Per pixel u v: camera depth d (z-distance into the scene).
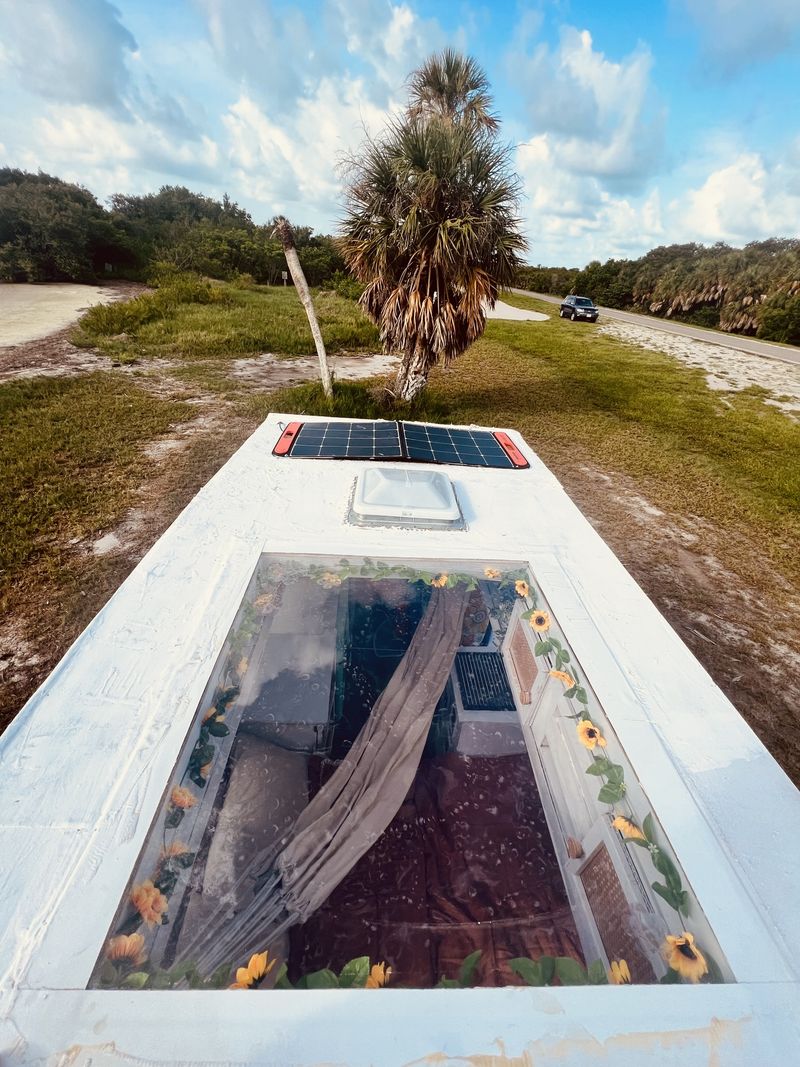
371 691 1.99
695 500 6.51
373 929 1.33
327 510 2.60
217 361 11.20
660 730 1.63
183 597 1.96
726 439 8.79
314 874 1.42
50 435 6.60
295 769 1.67
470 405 9.20
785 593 4.86
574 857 1.53
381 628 2.15
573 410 9.53
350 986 1.10
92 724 1.45
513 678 2.10
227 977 1.10
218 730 1.60
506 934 1.34
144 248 28.55
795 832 1.37
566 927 1.37
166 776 1.34
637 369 13.73
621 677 1.81
